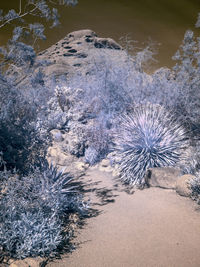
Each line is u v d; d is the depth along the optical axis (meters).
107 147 9.48
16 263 3.99
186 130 8.91
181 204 5.97
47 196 5.44
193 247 4.52
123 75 10.70
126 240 4.88
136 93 10.29
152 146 7.80
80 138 9.80
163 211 5.77
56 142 9.97
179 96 9.23
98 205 6.31
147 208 5.96
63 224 5.46
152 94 10.05
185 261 4.20
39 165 6.91
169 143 7.90
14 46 6.46
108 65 11.06
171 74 10.67
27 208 5.00
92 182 7.74
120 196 6.72
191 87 9.24
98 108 10.93
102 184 7.56
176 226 5.17
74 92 12.26
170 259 4.28
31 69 6.91
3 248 4.25
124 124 8.93
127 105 10.12
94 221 5.61
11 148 6.49
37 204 5.18
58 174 6.76
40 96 10.87
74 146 9.55
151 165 7.56
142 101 9.84
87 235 5.11
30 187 5.69
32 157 6.82
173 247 4.57
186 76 9.52
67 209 5.82
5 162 5.88
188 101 9.05
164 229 5.11
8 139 6.50
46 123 9.57
